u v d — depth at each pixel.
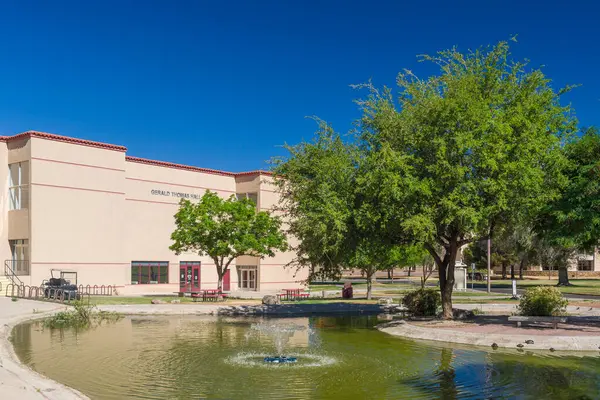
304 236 26.02
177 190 52.69
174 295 45.62
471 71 23.30
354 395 12.09
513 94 22.92
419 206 21.44
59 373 14.30
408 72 23.86
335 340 20.66
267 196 55.66
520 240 65.25
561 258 66.69
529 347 18.41
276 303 36.03
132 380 13.49
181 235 41.12
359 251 24.33
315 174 25.67
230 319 28.36
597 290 54.69
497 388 12.76
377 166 21.53
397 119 22.89
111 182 46.97
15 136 43.69
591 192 20.84
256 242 40.78
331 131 26.14
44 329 23.70
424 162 22.36
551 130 22.38
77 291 37.06
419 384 13.18
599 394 12.18
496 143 20.66
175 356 16.84
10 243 44.00
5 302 33.94
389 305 35.22
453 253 24.81
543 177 21.50
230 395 12.02
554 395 12.10
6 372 13.02
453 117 21.11
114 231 46.94
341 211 22.78
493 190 20.31
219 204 41.44
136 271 49.38
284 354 17.31
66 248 43.84
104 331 23.05
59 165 43.78
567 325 22.61
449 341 20.05
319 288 62.72
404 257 42.88
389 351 17.98
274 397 11.88
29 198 42.19
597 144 22.22
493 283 74.94
